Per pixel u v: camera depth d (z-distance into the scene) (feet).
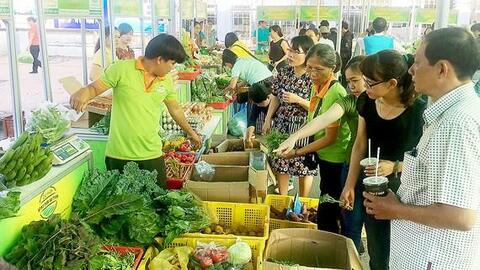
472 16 41.86
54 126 7.77
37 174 6.88
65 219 7.14
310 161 12.62
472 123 5.20
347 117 9.94
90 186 8.21
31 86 25.00
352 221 9.61
